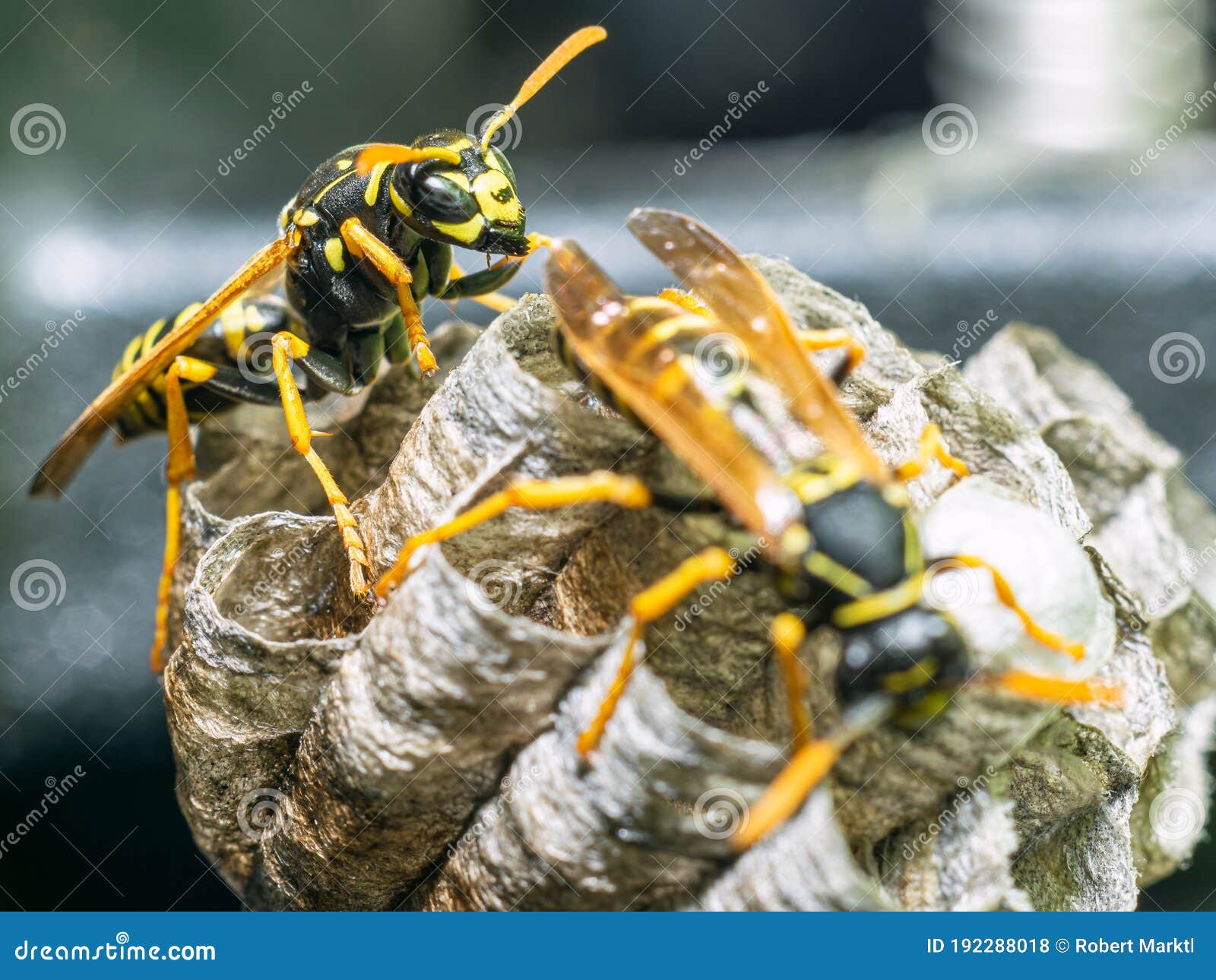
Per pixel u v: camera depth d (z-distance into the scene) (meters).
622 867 0.09
